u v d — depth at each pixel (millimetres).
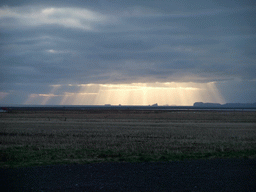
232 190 8984
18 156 16219
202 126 44031
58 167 12625
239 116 81562
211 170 12078
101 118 69500
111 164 13484
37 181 9992
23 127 39312
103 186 9359
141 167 12719
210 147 21203
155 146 21406
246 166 13031
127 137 28453
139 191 8805
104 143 23234
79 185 9477
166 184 9664
